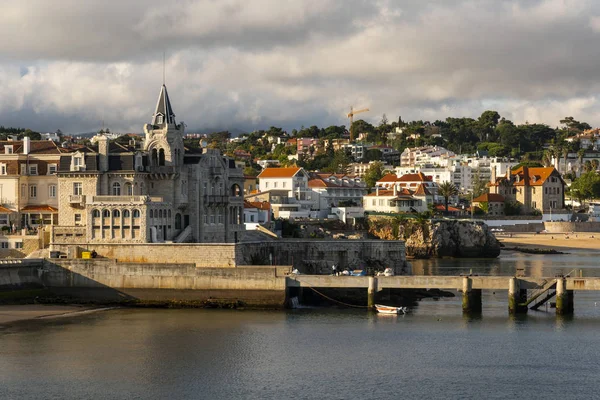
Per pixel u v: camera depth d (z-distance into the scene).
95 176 164.50
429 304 151.38
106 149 166.00
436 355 112.31
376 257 173.88
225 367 106.00
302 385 98.88
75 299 147.62
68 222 165.50
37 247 163.12
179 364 107.31
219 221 180.62
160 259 152.75
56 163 176.75
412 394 95.94
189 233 170.62
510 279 140.00
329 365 107.25
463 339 121.31
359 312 141.62
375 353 113.19
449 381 100.75
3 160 176.12
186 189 171.25
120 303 146.25
